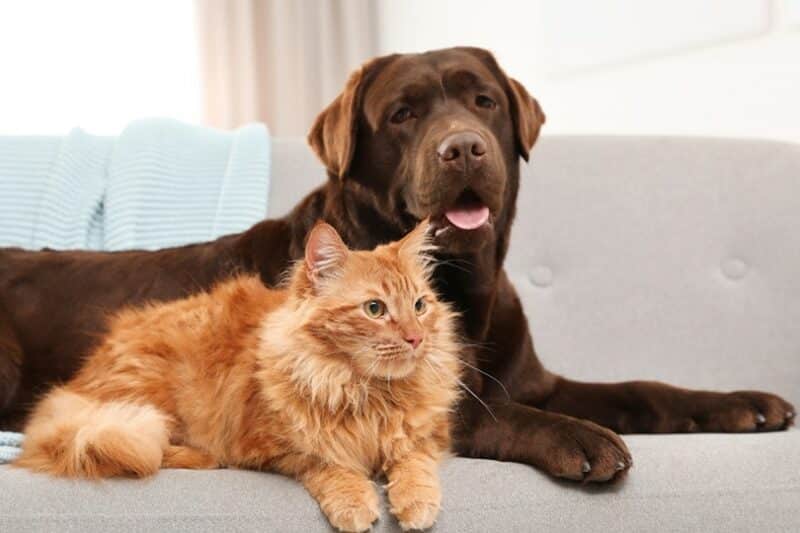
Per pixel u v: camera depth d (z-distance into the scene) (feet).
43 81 14.19
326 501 4.77
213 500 4.77
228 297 6.30
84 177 8.96
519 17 12.68
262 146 9.36
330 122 6.91
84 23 14.32
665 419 6.96
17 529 4.59
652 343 9.20
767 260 9.17
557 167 9.53
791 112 9.37
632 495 5.01
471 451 5.88
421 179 6.03
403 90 6.53
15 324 7.50
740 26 9.69
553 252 9.46
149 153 9.03
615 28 11.18
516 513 4.88
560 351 9.25
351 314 5.27
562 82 12.16
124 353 6.11
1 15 13.97
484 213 6.14
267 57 15.15
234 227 8.80
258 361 5.46
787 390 8.98
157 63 14.62
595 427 5.40
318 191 7.38
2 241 8.62
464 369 6.26
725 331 9.14
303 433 5.11
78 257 7.88
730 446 5.45
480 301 6.68
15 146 9.08
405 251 5.69
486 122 6.61
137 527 4.63
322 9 15.17
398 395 5.35
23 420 7.22
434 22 14.39
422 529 4.70
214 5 14.56
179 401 5.83
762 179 9.32
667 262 9.30
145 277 7.61
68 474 4.95
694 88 10.44
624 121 11.34
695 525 4.96
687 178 9.45
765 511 5.02
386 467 5.29
